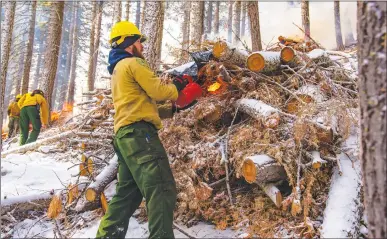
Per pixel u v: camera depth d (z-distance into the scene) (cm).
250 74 392
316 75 398
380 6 193
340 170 314
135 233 316
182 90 321
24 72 1658
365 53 199
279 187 345
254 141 341
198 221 339
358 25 206
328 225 271
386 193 189
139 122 278
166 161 279
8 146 827
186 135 364
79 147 611
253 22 950
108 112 573
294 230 298
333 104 335
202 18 1277
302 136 309
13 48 1862
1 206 362
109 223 289
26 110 771
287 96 394
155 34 614
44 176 487
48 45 1220
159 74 412
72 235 326
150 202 264
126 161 277
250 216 323
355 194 296
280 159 307
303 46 474
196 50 471
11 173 504
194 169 342
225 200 339
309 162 320
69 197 366
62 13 1252
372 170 195
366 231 285
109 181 365
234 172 349
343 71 423
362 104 201
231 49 380
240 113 393
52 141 569
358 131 353
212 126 391
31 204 379
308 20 1234
